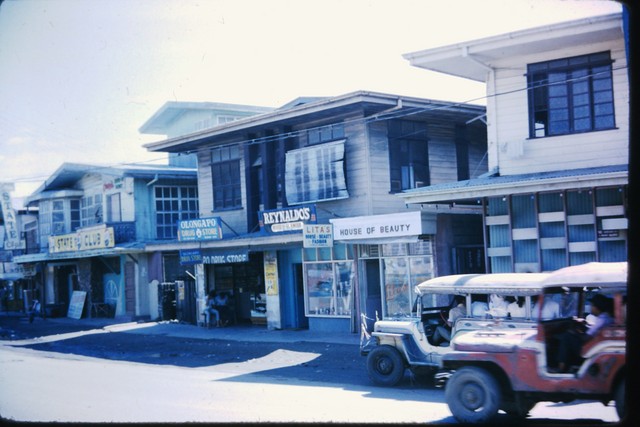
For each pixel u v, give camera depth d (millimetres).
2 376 14836
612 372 7715
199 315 26141
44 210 36156
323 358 16547
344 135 21031
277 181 23156
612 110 15180
